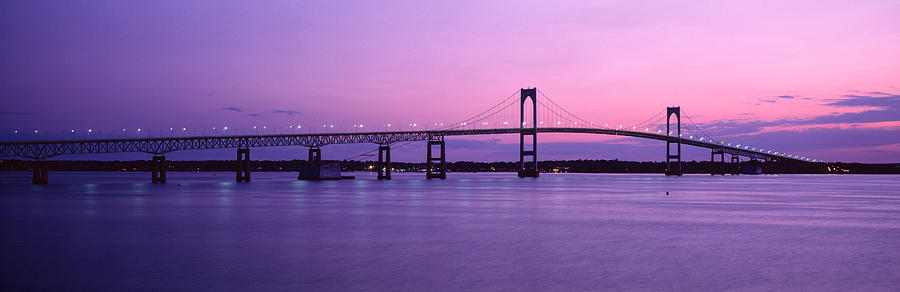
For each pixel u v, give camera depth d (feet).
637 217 169.89
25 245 109.81
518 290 75.00
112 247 107.04
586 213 183.21
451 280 79.92
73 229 136.15
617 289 75.61
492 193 325.62
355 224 148.46
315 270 85.81
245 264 90.27
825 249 107.86
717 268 88.79
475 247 108.17
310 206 213.05
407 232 131.34
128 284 77.00
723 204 230.27
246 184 492.54
